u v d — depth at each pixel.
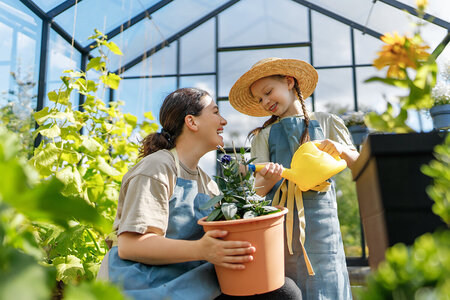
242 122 4.56
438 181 0.36
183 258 0.85
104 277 0.93
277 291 0.88
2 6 2.81
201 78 4.91
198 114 1.12
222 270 0.84
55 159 1.66
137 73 4.86
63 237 1.51
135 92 4.80
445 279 0.25
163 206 0.94
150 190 0.94
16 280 0.25
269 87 1.51
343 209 4.12
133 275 0.88
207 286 0.89
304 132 1.42
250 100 1.75
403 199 0.48
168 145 1.13
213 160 4.37
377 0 3.91
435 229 0.47
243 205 0.88
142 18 4.30
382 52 0.38
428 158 0.48
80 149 1.99
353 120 3.96
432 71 0.35
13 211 0.30
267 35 4.90
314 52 4.74
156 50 4.97
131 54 4.76
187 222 1.00
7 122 2.70
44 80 3.25
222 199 0.92
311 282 1.26
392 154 0.49
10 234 0.30
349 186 4.15
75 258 1.59
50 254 1.59
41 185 0.25
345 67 4.63
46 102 3.27
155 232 0.92
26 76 3.05
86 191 1.78
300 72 1.57
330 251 1.30
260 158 1.55
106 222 0.27
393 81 0.36
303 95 1.74
